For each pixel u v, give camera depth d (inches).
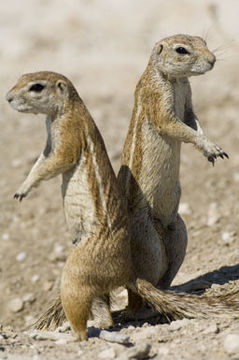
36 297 639.1
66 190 432.1
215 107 954.7
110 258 421.7
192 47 451.5
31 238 706.2
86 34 1278.3
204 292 494.9
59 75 431.8
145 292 444.1
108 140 864.9
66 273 418.6
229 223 677.3
